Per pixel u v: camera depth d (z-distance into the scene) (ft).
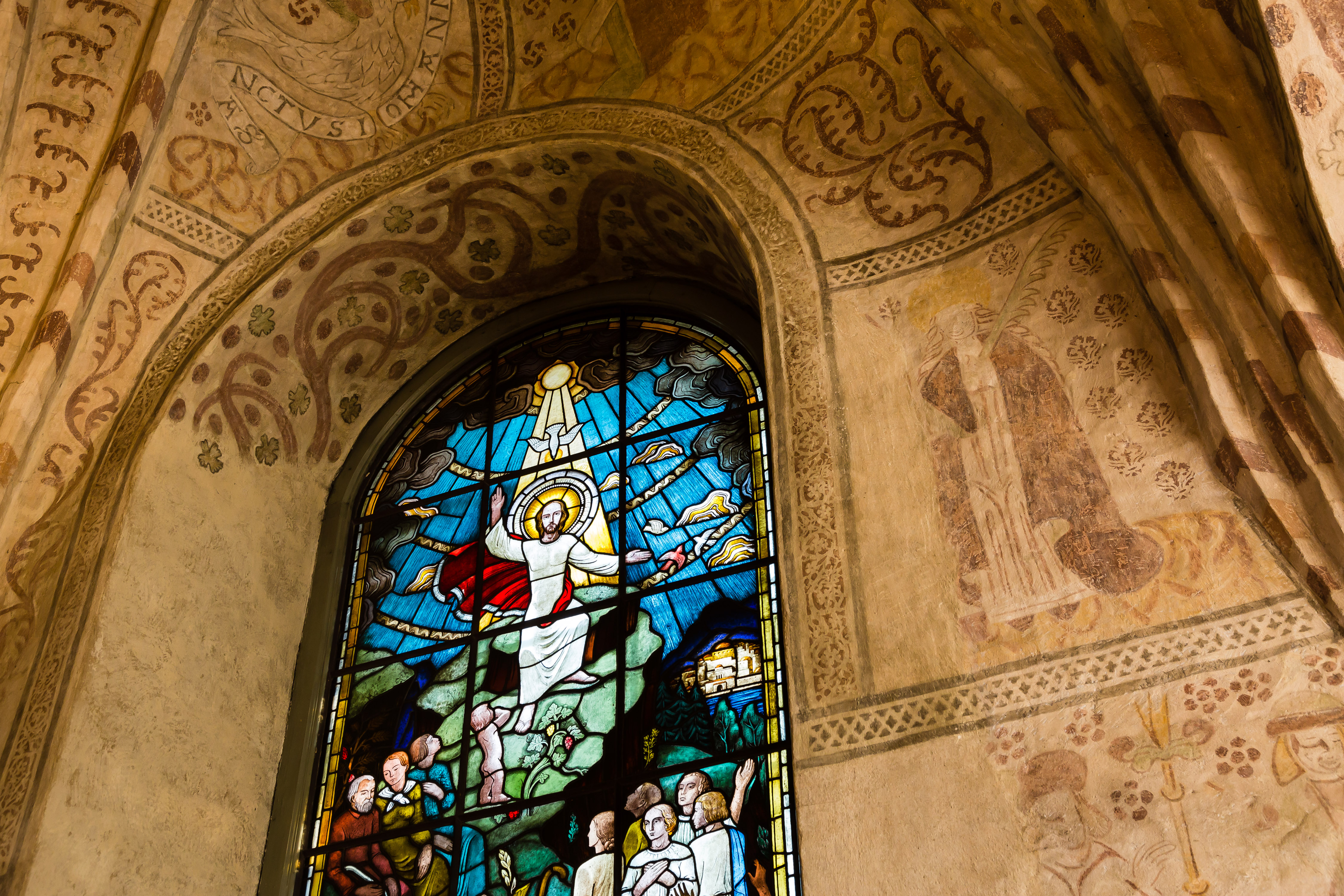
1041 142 16.85
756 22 19.79
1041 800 12.51
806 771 13.50
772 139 18.90
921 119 18.17
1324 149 13.93
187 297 19.57
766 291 17.51
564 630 17.60
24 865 14.60
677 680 16.43
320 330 20.52
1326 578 12.78
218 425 19.15
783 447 16.08
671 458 18.76
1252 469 13.58
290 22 20.63
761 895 14.26
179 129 20.07
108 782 15.67
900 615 14.24
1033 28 16.62
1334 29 14.12
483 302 21.52
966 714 13.29
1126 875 11.85
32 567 17.67
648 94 20.04
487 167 20.20
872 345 16.57
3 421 17.88
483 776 16.70
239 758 17.22
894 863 12.60
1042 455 14.89
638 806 15.57
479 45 20.95
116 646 16.51
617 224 20.57
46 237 19.17
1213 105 15.03
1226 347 14.37
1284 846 11.52
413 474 20.49
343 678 18.44
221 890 16.21
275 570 19.06
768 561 16.97
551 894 15.26
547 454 19.79
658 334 20.62
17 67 19.67
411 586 19.07
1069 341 15.60
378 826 16.78
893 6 18.62
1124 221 15.47
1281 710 12.23
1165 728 12.52
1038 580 13.97
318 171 20.66
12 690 16.46
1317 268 14.02
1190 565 13.46
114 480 17.85
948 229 17.21
